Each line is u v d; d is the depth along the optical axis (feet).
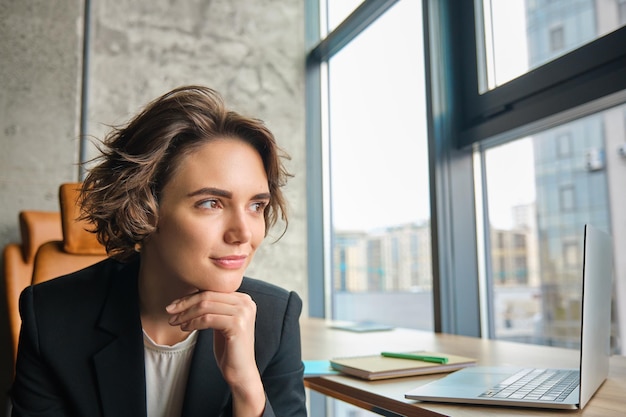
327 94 12.97
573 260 6.87
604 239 3.75
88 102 10.80
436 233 8.09
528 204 7.43
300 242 12.37
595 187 6.58
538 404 3.05
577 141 6.77
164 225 3.24
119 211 3.26
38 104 10.33
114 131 3.59
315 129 12.84
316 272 12.48
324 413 11.60
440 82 8.31
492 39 7.88
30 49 10.39
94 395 3.39
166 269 3.30
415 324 9.47
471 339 6.66
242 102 12.25
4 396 9.65
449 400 3.23
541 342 7.25
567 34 6.68
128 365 3.41
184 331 3.39
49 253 6.98
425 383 3.92
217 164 3.19
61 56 10.57
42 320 3.48
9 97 10.16
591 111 6.31
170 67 11.71
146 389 3.52
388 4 10.40
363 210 11.12
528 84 6.94
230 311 3.27
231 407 3.53
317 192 12.67
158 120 3.24
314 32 13.12
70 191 7.02
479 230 8.14
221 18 12.30
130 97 11.30
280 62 12.72
